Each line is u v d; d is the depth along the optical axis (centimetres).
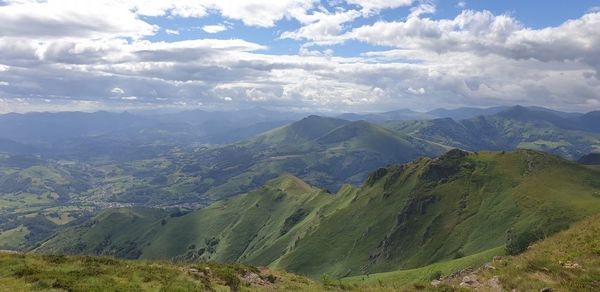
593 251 3241
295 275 3744
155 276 2808
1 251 3216
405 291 2928
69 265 2884
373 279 16100
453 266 14362
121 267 2984
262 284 3156
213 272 3145
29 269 2619
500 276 2984
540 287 2672
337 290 3088
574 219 16575
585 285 2661
